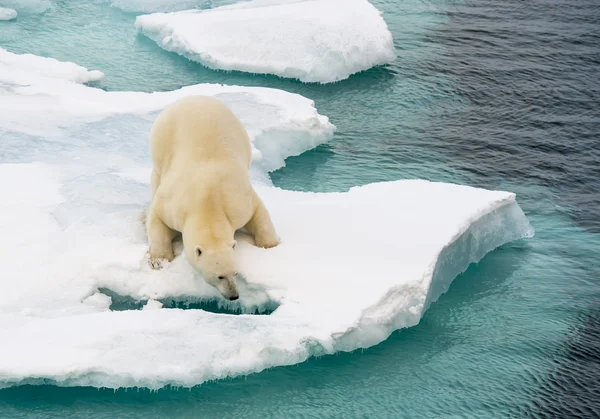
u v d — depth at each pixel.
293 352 10.23
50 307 10.76
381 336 10.89
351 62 21.05
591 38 24.80
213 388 9.94
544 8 27.30
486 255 13.73
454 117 19.45
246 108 17.30
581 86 21.48
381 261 11.66
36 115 16.33
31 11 24.11
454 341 11.34
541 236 14.58
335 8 22.48
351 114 19.20
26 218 12.36
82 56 21.27
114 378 9.60
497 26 25.44
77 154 14.76
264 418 9.66
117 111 16.81
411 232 12.44
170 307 11.34
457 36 24.39
